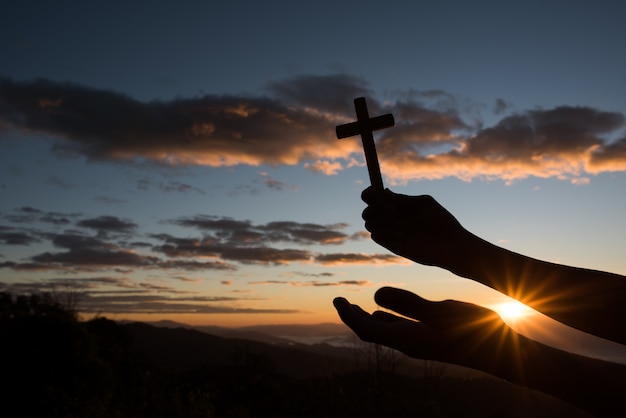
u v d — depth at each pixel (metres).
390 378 30.59
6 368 22.03
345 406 31.62
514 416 25.08
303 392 39.00
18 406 21.72
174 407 31.05
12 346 22.53
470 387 35.06
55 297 27.88
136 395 31.03
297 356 77.06
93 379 24.22
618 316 0.56
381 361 30.30
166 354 95.00
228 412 36.16
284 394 40.03
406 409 28.86
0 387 21.91
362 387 33.19
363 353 30.92
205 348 100.75
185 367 85.75
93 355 25.05
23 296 26.97
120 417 25.84
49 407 21.70
